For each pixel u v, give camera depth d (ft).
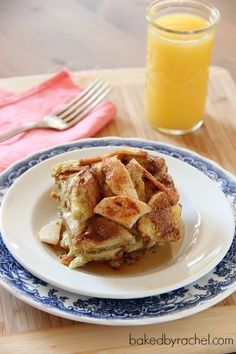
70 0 3.38
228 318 1.80
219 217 1.98
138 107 2.58
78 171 1.93
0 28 3.17
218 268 1.86
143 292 1.73
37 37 3.13
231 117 2.56
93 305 1.74
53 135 2.40
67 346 1.72
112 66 2.97
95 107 2.51
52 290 1.77
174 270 1.81
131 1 3.39
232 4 3.38
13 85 2.68
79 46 3.08
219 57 3.05
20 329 1.76
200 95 2.43
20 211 1.97
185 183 2.09
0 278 1.78
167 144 2.24
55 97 2.59
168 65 2.36
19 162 2.15
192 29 2.43
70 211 1.88
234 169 2.31
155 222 1.84
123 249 1.86
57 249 1.90
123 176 1.85
